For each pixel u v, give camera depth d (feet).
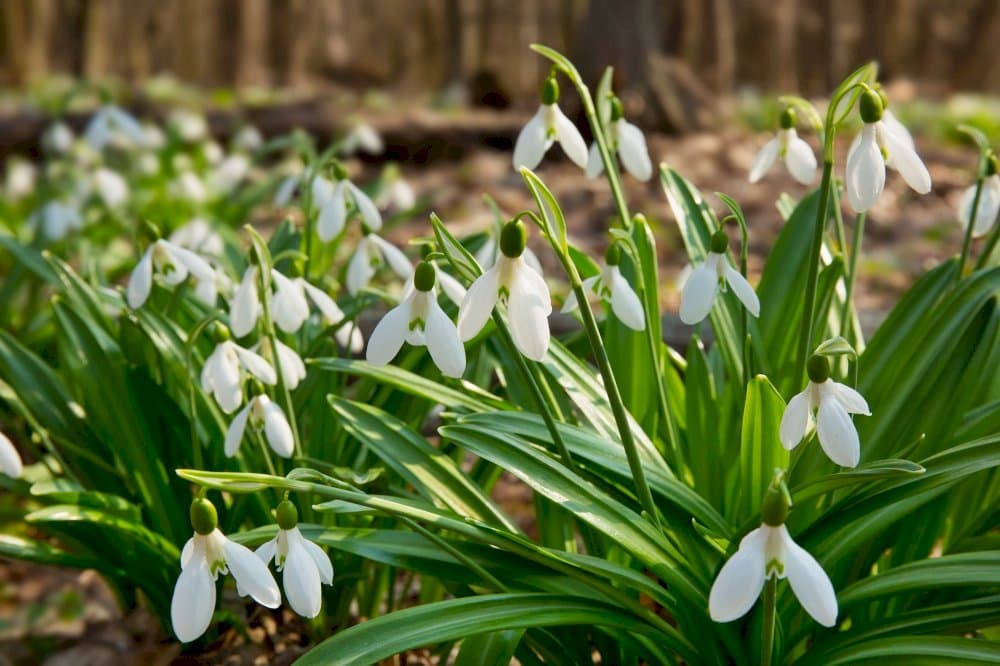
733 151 27.58
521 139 7.47
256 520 9.08
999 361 8.27
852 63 52.85
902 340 8.13
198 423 9.09
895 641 6.38
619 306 6.85
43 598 10.84
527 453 6.88
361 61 49.32
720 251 6.56
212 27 48.78
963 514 8.68
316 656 5.95
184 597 5.27
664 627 6.78
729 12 50.57
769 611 5.66
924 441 7.59
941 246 21.74
